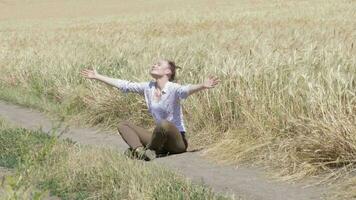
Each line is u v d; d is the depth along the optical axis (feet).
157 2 253.44
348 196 19.53
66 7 265.54
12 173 22.30
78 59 45.44
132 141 24.89
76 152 23.50
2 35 105.60
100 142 28.86
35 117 36.11
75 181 21.03
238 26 83.15
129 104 32.60
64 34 87.51
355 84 25.23
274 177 21.91
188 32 77.41
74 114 34.76
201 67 33.37
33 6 279.90
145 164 22.53
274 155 23.58
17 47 69.41
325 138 22.25
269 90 26.71
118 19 144.77
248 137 25.61
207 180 21.86
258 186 21.09
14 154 24.50
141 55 42.34
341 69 26.91
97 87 35.58
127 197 19.34
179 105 25.58
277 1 174.60
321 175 21.63
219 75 29.37
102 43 58.03
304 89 25.88
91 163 22.04
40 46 65.92
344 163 21.86
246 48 39.40
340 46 31.91
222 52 37.22
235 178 22.04
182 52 39.96
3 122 30.66
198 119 28.60
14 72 49.52
